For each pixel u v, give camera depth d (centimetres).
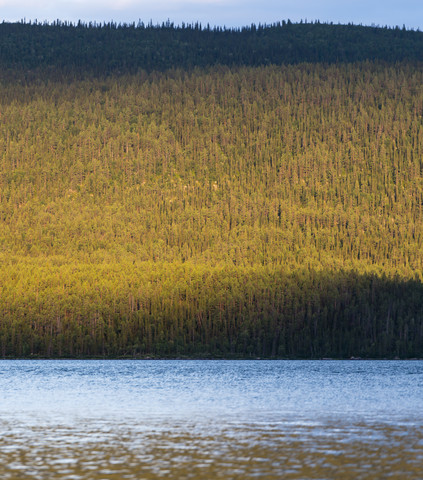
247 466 10231
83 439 12188
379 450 11269
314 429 13362
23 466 10175
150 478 9575
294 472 9894
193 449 11381
